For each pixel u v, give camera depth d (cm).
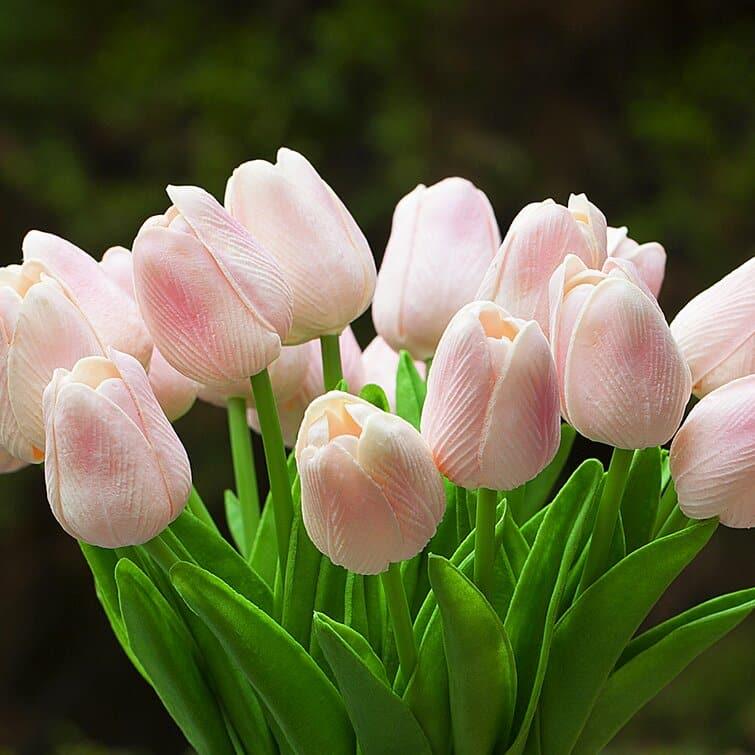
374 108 345
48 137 345
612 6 357
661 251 72
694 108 354
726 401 62
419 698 64
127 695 322
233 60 352
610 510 64
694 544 63
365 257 68
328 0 357
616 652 64
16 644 319
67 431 60
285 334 64
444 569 60
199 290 63
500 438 59
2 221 331
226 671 66
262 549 70
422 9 356
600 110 357
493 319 60
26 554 321
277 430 67
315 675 64
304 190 67
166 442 61
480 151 338
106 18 362
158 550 64
